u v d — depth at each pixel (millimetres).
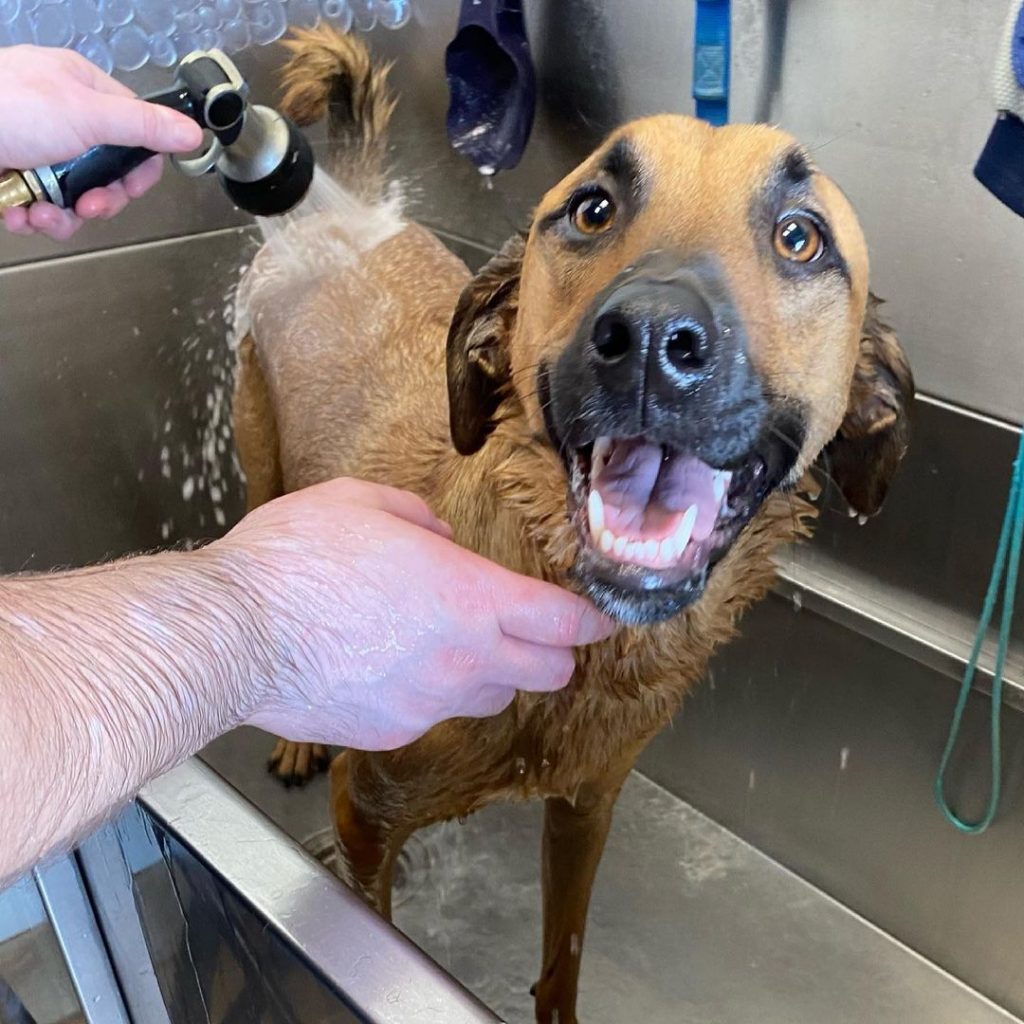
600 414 876
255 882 866
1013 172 1194
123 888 1065
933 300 1472
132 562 783
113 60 1777
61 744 644
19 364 1784
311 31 1841
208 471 2086
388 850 1433
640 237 952
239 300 1954
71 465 1881
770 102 1551
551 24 1787
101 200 1155
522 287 1111
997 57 1223
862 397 1192
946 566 1508
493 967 1615
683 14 1596
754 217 970
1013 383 1414
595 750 1248
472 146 1868
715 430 878
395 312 1713
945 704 1472
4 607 677
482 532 1174
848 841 1649
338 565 820
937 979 1573
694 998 1566
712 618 1183
